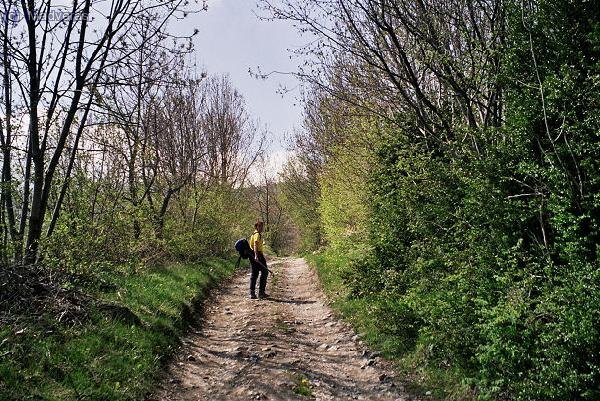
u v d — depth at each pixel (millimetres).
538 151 5836
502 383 5246
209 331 9992
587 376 4285
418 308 6930
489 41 7805
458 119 7871
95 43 9023
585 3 5781
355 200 13031
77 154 10922
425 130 9406
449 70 7961
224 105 26219
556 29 6023
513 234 5770
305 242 36156
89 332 7074
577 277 4555
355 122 12234
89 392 5527
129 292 9969
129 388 6059
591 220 4812
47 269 8180
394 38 8297
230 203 26453
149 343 7629
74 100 8953
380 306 8602
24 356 5746
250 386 6719
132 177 14750
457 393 5918
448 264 6512
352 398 6422
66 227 9125
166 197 19062
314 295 14211
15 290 7188
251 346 8633
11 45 8219
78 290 8242
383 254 9945
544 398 4699
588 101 5184
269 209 56281
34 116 8508
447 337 6297
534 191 5777
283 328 9961
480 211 6086
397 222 9188
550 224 5355
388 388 6664
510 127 5992
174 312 9750
